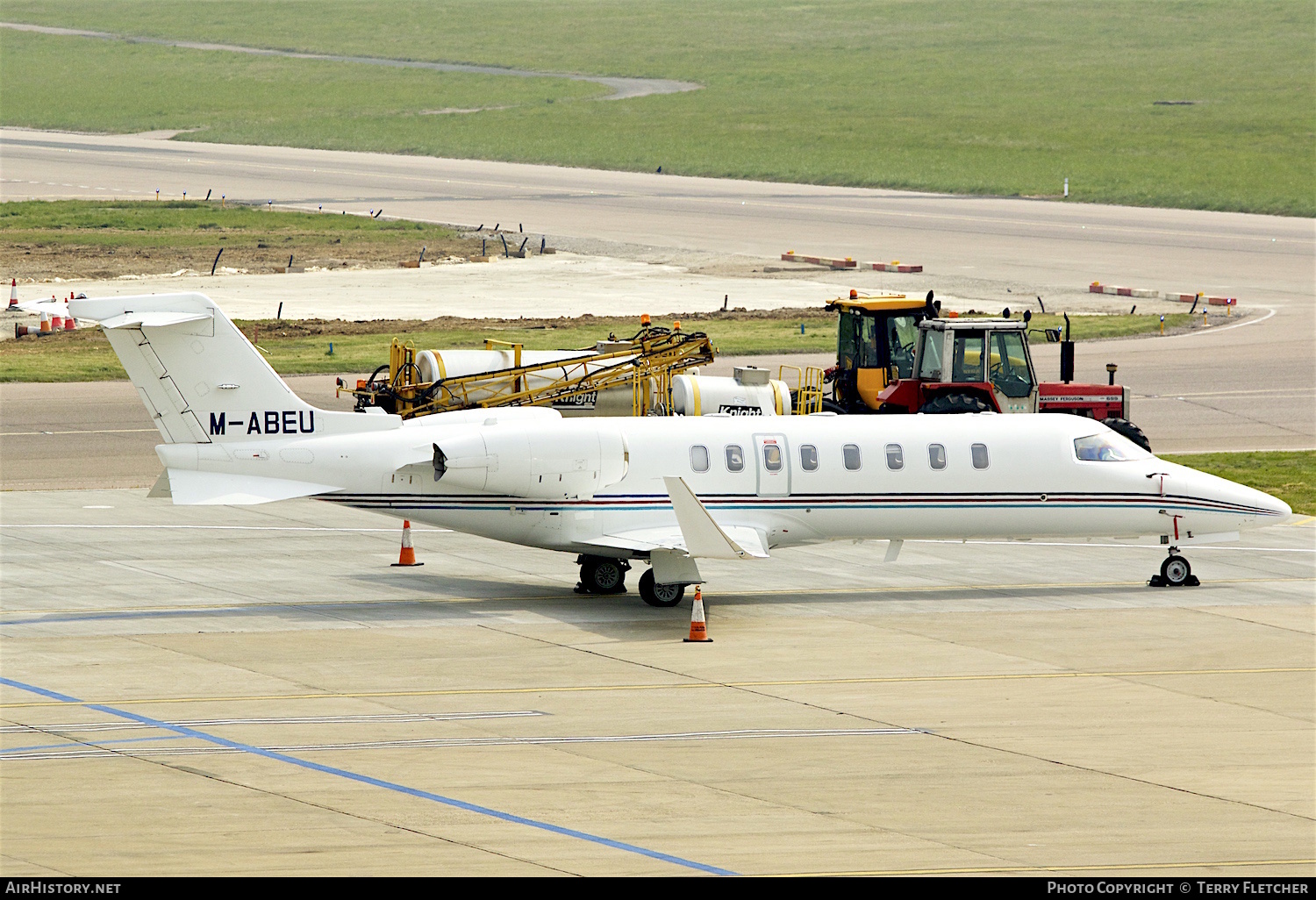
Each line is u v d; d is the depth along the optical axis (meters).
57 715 80.06
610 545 105.00
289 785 70.19
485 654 94.38
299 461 102.75
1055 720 83.50
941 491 111.31
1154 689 89.75
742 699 86.12
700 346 147.38
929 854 63.56
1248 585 118.31
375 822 65.69
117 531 129.38
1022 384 149.00
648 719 81.94
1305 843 65.94
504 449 104.00
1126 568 124.19
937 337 149.50
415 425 106.38
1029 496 112.69
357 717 81.06
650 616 105.31
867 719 82.88
